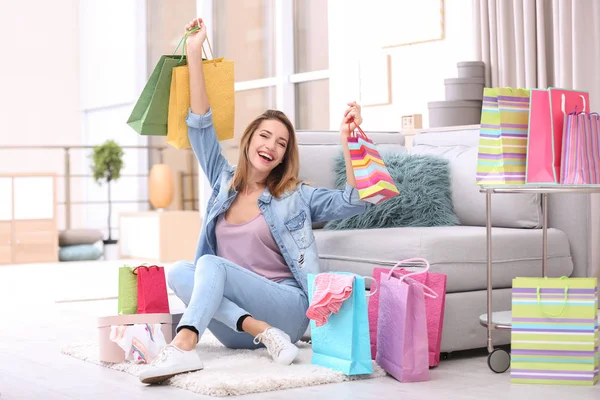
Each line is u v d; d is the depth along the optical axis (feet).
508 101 9.61
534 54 16.76
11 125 33.65
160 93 10.77
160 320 9.88
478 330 10.40
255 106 25.58
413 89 20.27
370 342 9.68
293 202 10.56
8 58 33.60
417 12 19.94
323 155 12.68
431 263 10.04
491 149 9.66
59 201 34.47
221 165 11.00
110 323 9.84
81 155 35.04
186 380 8.55
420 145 13.94
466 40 18.90
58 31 34.68
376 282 9.98
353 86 22.00
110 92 33.35
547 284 8.94
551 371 8.86
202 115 10.67
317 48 23.32
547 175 9.49
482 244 10.53
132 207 33.22
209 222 10.70
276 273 10.53
